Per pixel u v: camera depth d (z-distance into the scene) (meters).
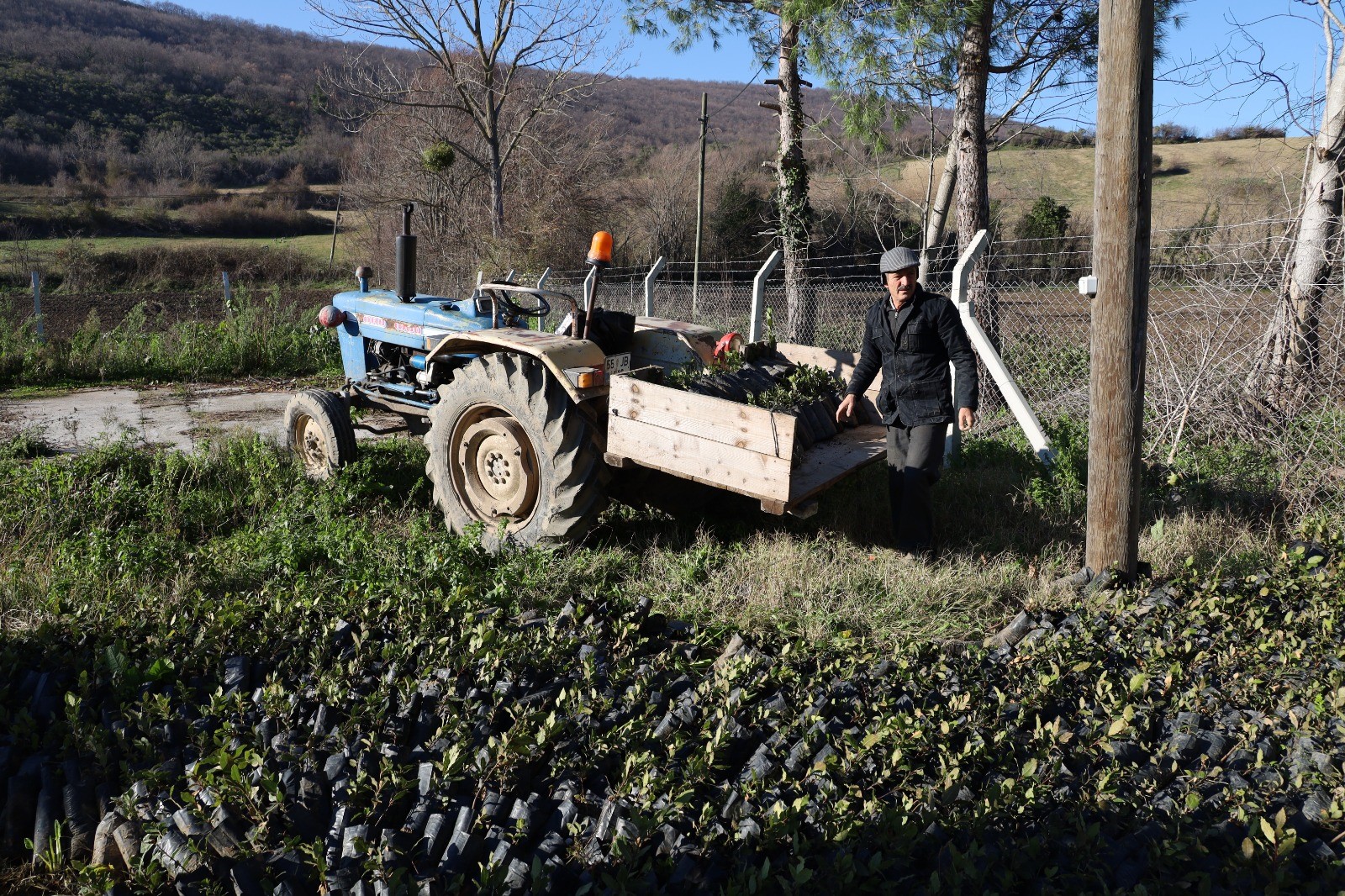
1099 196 4.16
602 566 4.75
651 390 4.52
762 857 2.50
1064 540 5.11
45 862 2.64
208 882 2.41
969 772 2.84
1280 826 2.40
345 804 2.66
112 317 18.12
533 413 4.89
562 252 21.55
